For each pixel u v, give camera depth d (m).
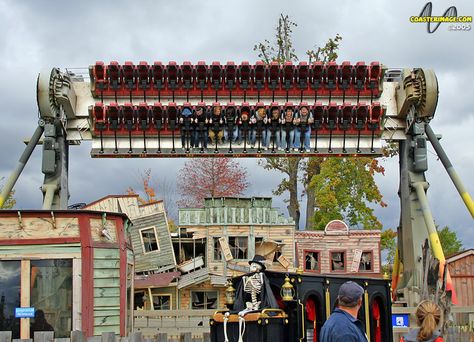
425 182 28.78
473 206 27.22
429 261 26.75
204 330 26.97
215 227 46.44
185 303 43.34
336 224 49.69
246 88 28.98
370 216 57.69
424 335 9.73
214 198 46.81
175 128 28.23
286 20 60.72
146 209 46.22
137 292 43.38
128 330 23.31
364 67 28.97
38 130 27.47
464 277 42.47
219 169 77.31
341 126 28.42
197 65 28.70
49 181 27.81
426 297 26.23
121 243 21.30
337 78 29.11
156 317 30.17
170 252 45.62
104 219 20.81
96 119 28.02
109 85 28.83
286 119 27.92
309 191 59.69
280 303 14.74
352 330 9.20
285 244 46.31
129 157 28.53
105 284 20.58
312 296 14.47
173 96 29.06
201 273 43.53
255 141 28.31
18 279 19.77
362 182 57.59
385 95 29.47
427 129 28.52
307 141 28.23
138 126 28.17
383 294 15.88
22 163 27.05
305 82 29.03
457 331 23.42
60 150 28.05
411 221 28.72
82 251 20.05
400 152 29.61
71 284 19.89
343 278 15.12
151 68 28.75
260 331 13.68
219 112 27.72
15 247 19.84
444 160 28.17
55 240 19.98
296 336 14.02
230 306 15.30
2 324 19.59
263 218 46.69
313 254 49.12
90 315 19.92
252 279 14.66
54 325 19.67
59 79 27.48
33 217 20.09
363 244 49.41
